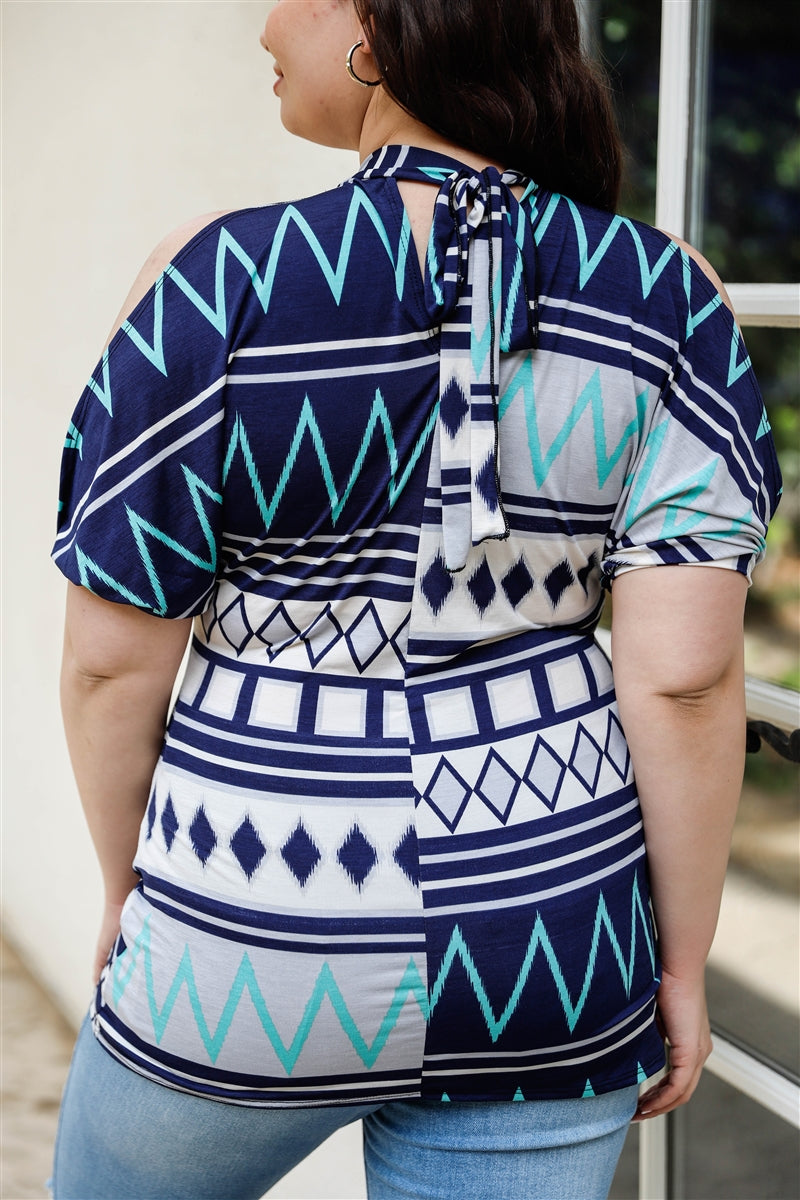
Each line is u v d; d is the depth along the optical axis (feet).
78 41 6.95
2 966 9.14
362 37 2.72
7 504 8.55
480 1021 2.78
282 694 2.76
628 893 2.93
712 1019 4.67
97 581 2.71
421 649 2.76
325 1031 2.77
